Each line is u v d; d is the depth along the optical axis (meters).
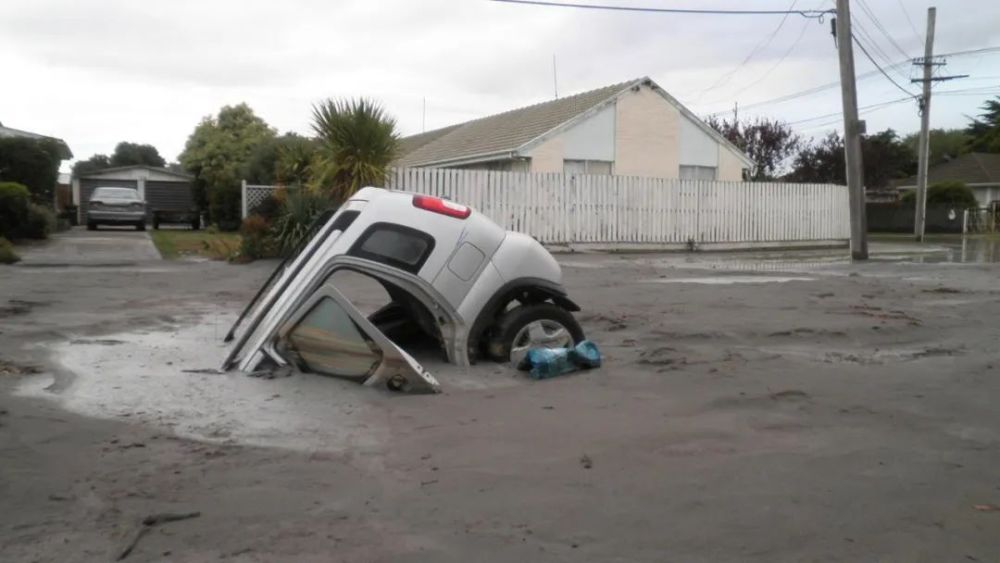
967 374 7.32
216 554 3.79
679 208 26.08
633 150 29.67
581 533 4.02
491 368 7.43
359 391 6.63
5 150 27.62
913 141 85.69
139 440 5.39
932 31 36.03
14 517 4.16
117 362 7.70
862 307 11.63
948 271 18.12
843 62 22.34
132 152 79.12
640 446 5.30
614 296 12.98
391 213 7.16
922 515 4.22
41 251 20.11
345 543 3.91
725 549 3.85
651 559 3.75
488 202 22.55
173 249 21.22
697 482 4.67
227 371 7.20
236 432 5.61
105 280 14.50
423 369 6.86
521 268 7.59
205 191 36.09
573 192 24.11
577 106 30.23
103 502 4.36
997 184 55.31
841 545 3.88
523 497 4.47
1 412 5.93
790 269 18.78
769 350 8.50
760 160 50.88
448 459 5.08
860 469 4.88
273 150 29.84
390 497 4.47
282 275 7.97
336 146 18.81
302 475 4.80
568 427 5.72
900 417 5.96
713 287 14.34
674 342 8.93
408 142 42.41
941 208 44.25
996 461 5.03
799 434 5.56
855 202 22.31
